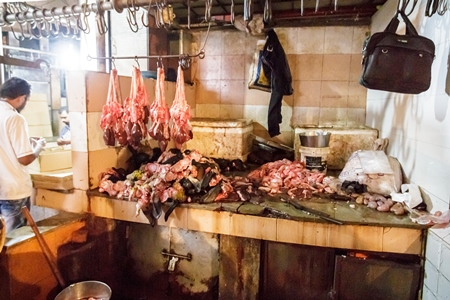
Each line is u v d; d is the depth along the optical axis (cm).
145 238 278
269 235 234
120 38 386
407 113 277
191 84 453
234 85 451
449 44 205
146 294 286
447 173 203
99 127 276
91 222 277
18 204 260
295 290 243
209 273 262
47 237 243
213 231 246
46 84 487
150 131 273
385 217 227
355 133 368
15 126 249
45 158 285
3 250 212
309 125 422
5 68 424
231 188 277
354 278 228
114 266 285
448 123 202
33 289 233
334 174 350
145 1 241
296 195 274
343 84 420
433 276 203
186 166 271
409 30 205
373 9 373
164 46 416
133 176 280
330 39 416
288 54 430
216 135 391
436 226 200
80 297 230
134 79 263
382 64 203
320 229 224
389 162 287
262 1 350
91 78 263
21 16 289
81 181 273
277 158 411
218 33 446
